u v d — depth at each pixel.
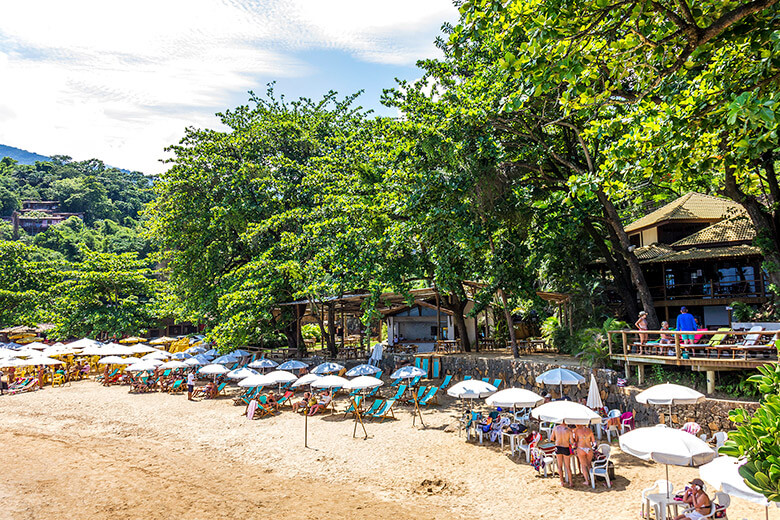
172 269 39.72
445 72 22.39
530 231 24.06
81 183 179.12
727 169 15.64
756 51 9.50
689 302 26.41
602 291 26.81
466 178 20.72
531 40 9.17
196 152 36.59
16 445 18.53
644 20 9.50
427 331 36.28
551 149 21.89
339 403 24.06
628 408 17.06
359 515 11.58
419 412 19.41
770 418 5.75
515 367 22.12
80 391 30.20
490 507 11.70
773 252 19.39
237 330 29.02
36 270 54.44
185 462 16.11
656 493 10.85
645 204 35.62
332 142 36.72
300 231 33.09
